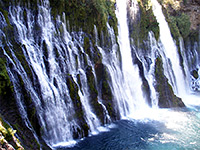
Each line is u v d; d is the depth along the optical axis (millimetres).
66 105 13055
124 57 20266
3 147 7477
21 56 11352
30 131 10055
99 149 11836
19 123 9875
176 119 17016
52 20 14531
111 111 16047
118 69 18344
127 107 17781
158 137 13711
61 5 15000
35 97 11180
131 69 20688
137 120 16500
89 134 13547
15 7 12500
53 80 13016
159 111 19094
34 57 12305
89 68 15469
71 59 14711
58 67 13594
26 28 12844
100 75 16609
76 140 12703
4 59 10258
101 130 14242
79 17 16297
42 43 13234
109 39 18438
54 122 12023
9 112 9734
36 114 10961
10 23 11844
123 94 17969
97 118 14789
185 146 12789
